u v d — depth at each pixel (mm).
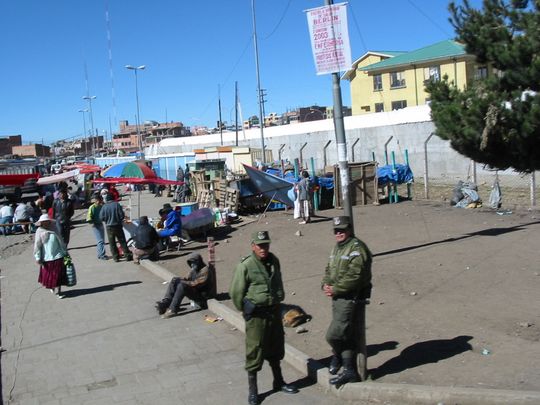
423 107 35750
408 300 8547
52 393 6340
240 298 5684
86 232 22016
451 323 7305
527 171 8797
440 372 5773
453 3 8789
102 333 8500
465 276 9672
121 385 6461
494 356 6059
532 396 4859
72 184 47750
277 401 5777
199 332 8281
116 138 163250
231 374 6613
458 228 14938
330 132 41406
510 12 8203
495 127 7891
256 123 118812
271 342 5793
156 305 9273
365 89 60250
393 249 12758
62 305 10359
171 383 6438
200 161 30531
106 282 12148
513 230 13844
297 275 11117
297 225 18219
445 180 31266
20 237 22672
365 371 5777
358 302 5613
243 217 20766
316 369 6164
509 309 7672
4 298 11242
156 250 14383
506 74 8094
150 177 16656
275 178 21391
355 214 19781
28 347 8031
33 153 141375
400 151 36219
